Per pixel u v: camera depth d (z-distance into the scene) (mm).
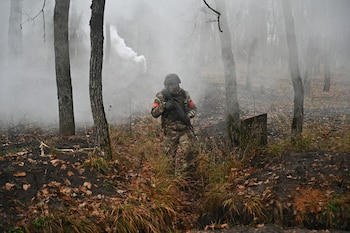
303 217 4539
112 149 5918
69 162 5078
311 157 5605
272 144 6480
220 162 6254
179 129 6027
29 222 3908
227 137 6727
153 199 4887
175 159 6121
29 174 4648
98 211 4352
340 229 4375
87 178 4906
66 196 4449
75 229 4004
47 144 5680
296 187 4969
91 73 5406
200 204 5340
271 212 4715
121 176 5230
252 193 5035
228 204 4914
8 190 4301
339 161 5305
